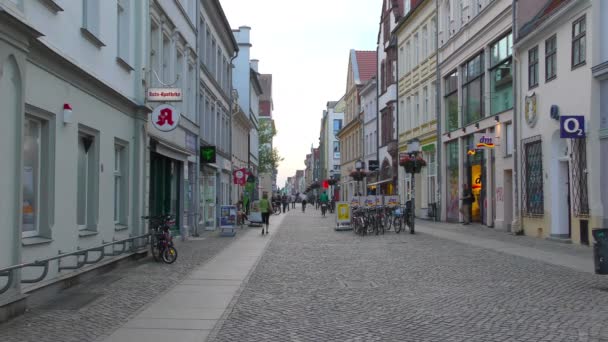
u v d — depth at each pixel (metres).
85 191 12.77
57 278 10.35
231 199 41.44
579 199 17.73
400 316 8.54
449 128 32.19
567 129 17.02
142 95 16.33
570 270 12.86
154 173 19.44
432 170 35.62
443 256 16.14
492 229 25.31
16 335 7.35
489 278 12.00
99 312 8.84
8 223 8.33
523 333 7.37
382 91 49.59
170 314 8.73
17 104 8.57
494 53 25.56
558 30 18.97
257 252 18.09
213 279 12.29
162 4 19.33
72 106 11.41
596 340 6.96
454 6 30.75
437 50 33.31
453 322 8.09
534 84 21.11
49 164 10.34
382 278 12.30
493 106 25.70
